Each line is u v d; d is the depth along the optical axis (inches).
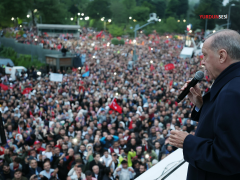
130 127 376.5
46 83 699.4
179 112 434.9
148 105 488.4
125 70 1014.4
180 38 3122.5
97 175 241.0
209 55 39.4
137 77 826.2
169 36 3228.3
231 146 32.5
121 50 1728.6
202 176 40.4
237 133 32.4
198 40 2527.1
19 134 317.7
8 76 895.7
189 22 3666.3
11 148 264.7
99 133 325.7
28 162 254.2
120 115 406.0
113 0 4188.0
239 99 33.5
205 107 41.8
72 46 1690.5
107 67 1080.2
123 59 1342.3
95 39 2379.4
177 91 641.0
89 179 223.3
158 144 287.0
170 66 828.6
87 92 608.7
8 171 235.9
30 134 333.4
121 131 346.9
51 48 1443.2
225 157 32.6
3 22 2265.0
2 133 148.9
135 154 259.3
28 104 477.1
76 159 246.2
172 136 41.5
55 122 381.4
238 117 32.8
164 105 494.9
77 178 231.9
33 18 2721.5
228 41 37.5
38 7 2691.9
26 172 246.4
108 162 260.2
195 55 1517.0
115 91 617.0
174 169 78.3
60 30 2517.2
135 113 450.6
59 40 1975.9
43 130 339.3
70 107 480.4
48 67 1215.6
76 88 634.2
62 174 250.4
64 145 277.7
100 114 417.1
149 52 1697.8
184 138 39.4
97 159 250.1
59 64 1156.5
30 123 386.3
